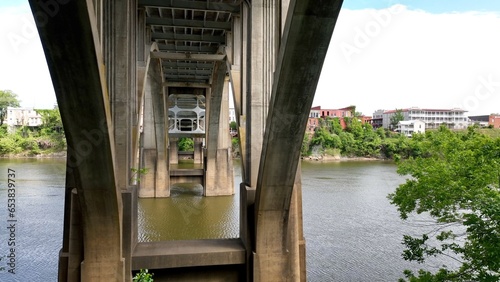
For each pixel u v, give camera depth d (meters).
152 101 31.81
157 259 11.50
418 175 10.51
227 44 22.55
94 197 9.84
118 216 10.31
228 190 35.59
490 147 9.44
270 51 12.94
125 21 10.79
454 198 9.47
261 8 12.93
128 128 11.33
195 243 12.80
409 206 10.41
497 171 8.91
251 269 12.09
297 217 12.55
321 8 7.84
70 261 10.50
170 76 37.06
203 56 23.05
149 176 34.22
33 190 35.12
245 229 12.42
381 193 36.28
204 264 11.90
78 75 7.73
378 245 20.25
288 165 10.97
